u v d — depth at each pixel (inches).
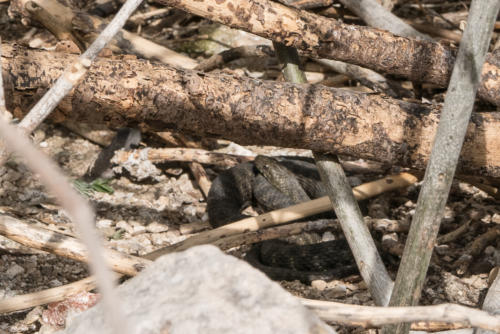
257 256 254.1
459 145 115.3
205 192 292.2
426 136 179.0
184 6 171.8
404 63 193.5
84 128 322.3
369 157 181.9
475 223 251.9
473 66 110.7
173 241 256.1
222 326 79.4
